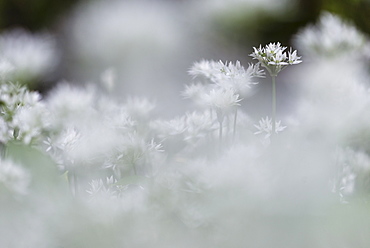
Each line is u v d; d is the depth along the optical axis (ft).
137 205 2.71
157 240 2.63
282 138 3.09
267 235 2.57
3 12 11.15
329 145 2.92
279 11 3.66
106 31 3.81
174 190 2.73
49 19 10.48
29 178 2.88
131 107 3.52
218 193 2.64
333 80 3.08
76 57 8.44
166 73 6.69
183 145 3.36
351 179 3.10
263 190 2.61
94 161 3.26
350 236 2.56
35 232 2.64
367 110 2.93
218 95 3.25
